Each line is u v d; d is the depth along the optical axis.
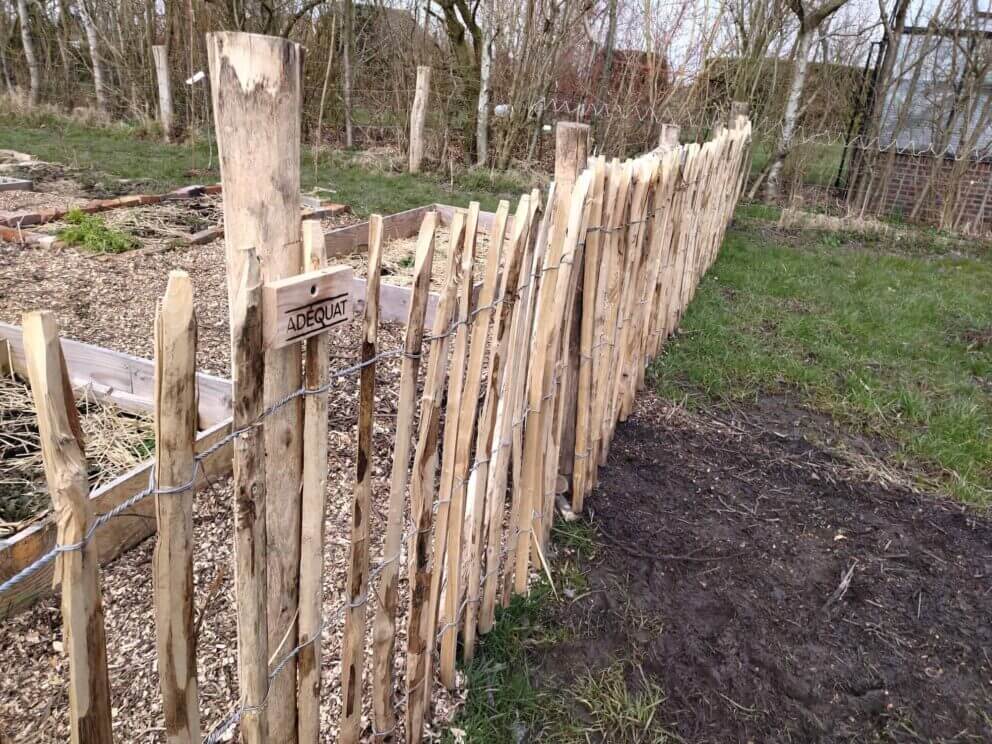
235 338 1.10
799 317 6.20
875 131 11.89
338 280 1.28
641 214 3.29
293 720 1.54
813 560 3.15
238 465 1.18
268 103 1.16
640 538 3.18
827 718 2.38
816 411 4.56
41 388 0.85
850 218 10.87
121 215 7.09
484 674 2.36
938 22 11.13
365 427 1.49
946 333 6.16
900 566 3.15
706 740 2.26
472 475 2.17
